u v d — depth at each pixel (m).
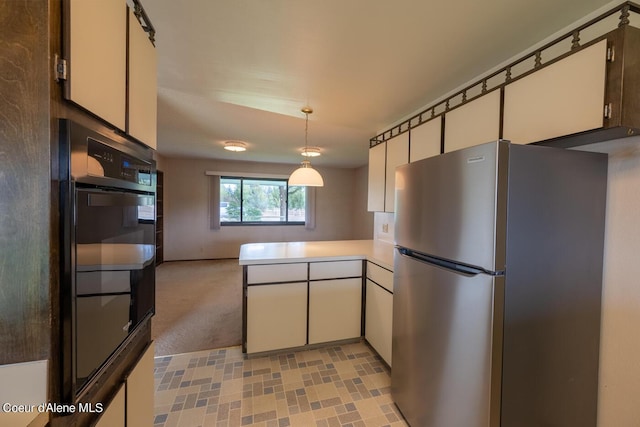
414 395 1.47
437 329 1.29
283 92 2.25
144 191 1.14
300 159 5.84
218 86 2.18
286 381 1.94
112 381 0.93
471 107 1.64
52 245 0.64
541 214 1.07
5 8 0.61
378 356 2.29
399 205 1.63
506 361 1.05
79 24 0.70
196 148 4.74
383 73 1.90
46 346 0.64
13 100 0.61
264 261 2.22
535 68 1.26
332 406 1.70
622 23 0.96
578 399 1.20
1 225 0.62
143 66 1.13
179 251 5.88
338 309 2.44
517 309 1.05
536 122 1.25
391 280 2.03
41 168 0.63
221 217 6.18
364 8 1.27
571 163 1.12
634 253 1.13
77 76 0.69
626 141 1.15
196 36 1.53
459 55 1.66
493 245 1.01
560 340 1.14
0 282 0.62
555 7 1.24
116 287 0.91
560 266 1.12
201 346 2.41
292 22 1.39
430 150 2.03
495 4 1.23
